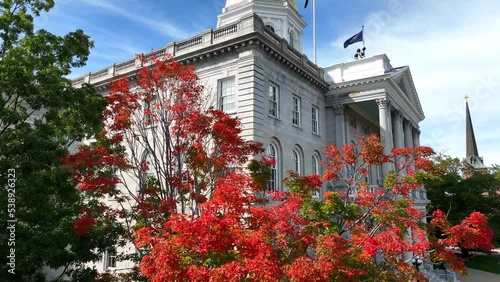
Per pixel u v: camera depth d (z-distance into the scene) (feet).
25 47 46.47
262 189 48.52
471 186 170.40
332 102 116.57
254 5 142.41
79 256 46.68
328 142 114.21
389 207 48.93
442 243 43.09
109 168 55.67
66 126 51.57
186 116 52.06
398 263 41.70
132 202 83.46
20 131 42.47
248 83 79.87
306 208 45.21
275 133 85.87
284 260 30.68
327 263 29.63
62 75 52.24
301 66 98.27
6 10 48.06
